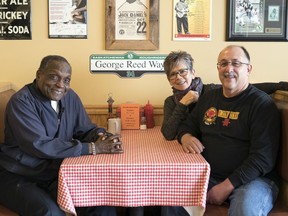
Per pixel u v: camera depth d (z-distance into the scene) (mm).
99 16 2338
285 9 2338
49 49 2359
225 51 1796
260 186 1657
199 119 1947
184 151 1729
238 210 1550
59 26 2336
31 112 1699
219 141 1807
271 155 1692
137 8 2326
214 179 1798
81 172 1502
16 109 1688
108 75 2393
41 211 1566
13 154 1712
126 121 2299
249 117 1742
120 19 2332
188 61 2072
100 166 1504
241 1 2326
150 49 2355
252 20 2344
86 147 1655
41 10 2326
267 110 1722
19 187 1682
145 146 1839
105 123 2412
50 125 1775
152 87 2408
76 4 2322
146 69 2391
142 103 2424
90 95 2404
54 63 1708
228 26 2338
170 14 2344
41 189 1689
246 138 1757
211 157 1823
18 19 2326
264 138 1691
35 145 1617
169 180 1524
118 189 1521
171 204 1543
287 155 1702
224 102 1838
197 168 1517
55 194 1681
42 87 1725
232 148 1771
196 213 1576
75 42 2357
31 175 1732
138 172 1511
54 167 1713
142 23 2342
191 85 2115
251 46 2381
